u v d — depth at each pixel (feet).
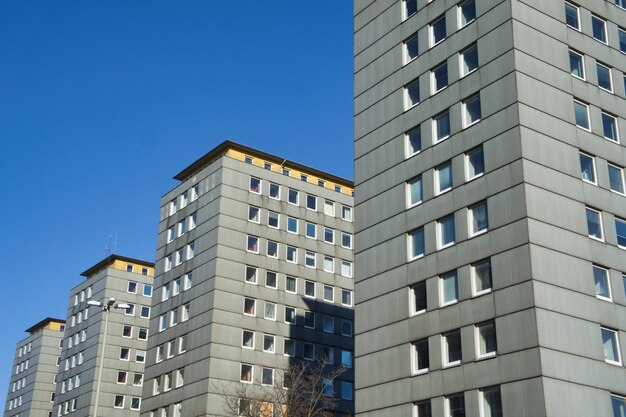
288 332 240.12
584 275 118.32
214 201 244.01
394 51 155.53
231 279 233.55
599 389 111.34
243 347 227.81
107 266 359.87
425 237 133.69
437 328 125.49
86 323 354.13
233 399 206.90
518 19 129.90
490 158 125.49
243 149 261.24
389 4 160.76
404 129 146.41
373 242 144.97
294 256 252.62
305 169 276.82
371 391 134.62
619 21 144.77
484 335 117.60
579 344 112.37
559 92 129.29
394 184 144.56
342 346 252.62
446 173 134.31
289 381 212.64
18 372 460.14
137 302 350.02
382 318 137.28
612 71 139.33
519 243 115.85
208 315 228.02
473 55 136.36
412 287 133.80
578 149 127.44
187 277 244.63
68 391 346.74
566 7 138.00
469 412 115.34
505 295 115.34
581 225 121.80
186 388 225.56
